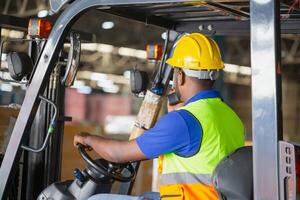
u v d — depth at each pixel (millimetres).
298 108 21312
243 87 21734
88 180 3236
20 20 4266
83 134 2955
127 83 21656
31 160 3727
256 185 2240
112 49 18500
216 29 3654
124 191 3734
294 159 2156
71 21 2838
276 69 2221
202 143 2695
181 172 2715
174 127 2668
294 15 3244
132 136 3268
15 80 2998
